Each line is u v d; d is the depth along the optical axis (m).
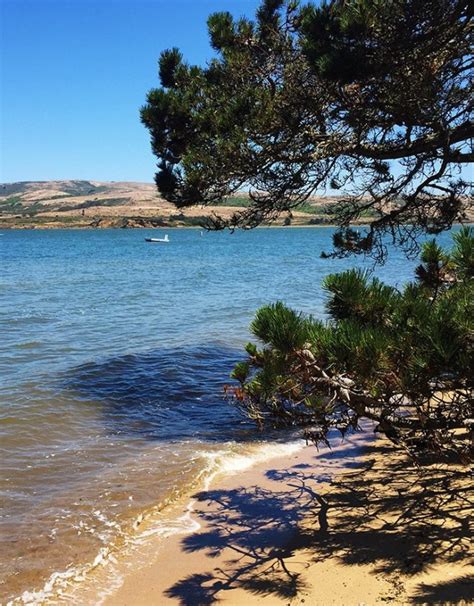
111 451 7.64
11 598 4.38
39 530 5.42
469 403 4.11
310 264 45.47
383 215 8.35
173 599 4.32
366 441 8.01
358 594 4.07
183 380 11.36
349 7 6.00
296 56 7.95
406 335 3.71
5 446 7.67
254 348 4.82
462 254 4.53
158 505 6.01
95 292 27.16
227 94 7.99
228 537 5.30
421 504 5.52
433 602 3.78
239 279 33.62
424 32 6.15
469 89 6.98
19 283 31.64
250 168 7.41
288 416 4.86
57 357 13.32
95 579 4.64
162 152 8.23
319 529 5.30
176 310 21.05
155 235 133.62
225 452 7.65
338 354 3.72
